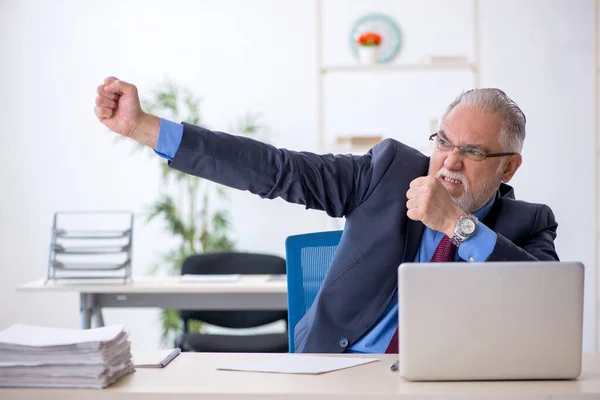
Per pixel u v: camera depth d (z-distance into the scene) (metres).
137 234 4.77
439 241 1.94
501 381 1.39
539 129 4.64
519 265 1.37
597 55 4.36
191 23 4.74
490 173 1.91
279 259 3.81
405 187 1.97
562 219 4.63
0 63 4.78
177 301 3.46
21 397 1.36
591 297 4.59
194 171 1.85
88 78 4.77
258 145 1.91
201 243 4.62
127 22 4.76
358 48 4.69
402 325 1.38
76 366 1.37
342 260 1.95
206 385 1.38
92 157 4.78
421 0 4.69
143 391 1.34
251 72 4.73
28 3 4.76
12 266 4.79
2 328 4.78
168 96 4.48
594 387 1.34
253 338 3.56
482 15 4.66
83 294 3.45
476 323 1.37
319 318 1.92
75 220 4.78
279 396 1.31
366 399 1.30
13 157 4.79
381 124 4.72
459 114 1.92
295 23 4.71
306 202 1.97
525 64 4.64
